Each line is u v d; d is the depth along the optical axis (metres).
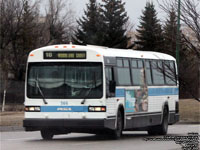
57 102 35.03
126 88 39.03
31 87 35.62
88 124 34.50
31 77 35.78
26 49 106.00
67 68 35.44
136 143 34.84
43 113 35.09
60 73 35.44
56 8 120.25
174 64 48.00
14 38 104.75
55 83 35.34
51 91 35.31
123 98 38.44
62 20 122.75
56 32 118.50
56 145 32.09
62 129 35.19
